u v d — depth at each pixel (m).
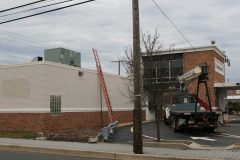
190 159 14.07
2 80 27.14
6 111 26.64
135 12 15.91
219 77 41.84
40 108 25.19
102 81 32.12
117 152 15.88
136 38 15.89
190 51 39.44
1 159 14.84
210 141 20.73
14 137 23.31
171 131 26.94
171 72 35.59
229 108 79.50
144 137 22.88
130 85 33.78
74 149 16.86
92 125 30.53
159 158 14.62
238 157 14.26
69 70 28.02
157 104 19.52
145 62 22.84
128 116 37.09
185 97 27.39
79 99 29.12
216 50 40.47
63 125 26.95
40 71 25.45
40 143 19.59
